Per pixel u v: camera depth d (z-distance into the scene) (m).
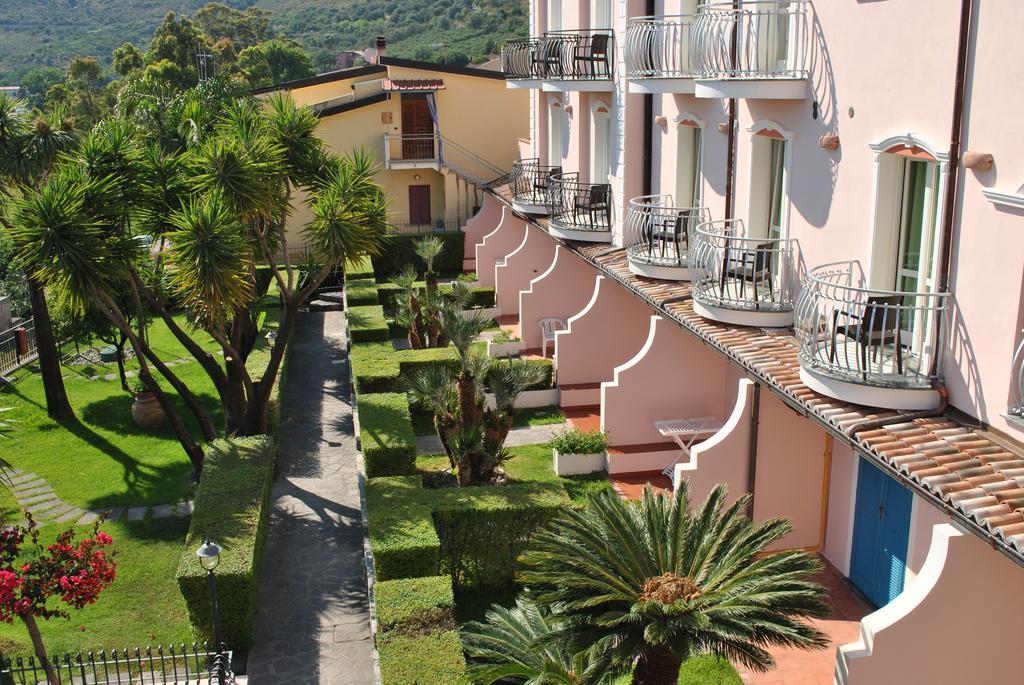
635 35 15.75
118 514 16.34
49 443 19.98
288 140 18.33
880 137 9.99
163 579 14.00
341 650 11.95
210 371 18.02
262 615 12.77
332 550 14.58
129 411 21.92
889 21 9.73
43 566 10.56
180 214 16.00
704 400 16.42
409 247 34.47
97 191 15.62
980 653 8.44
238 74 61.56
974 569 8.23
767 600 7.98
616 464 16.02
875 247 10.17
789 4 11.74
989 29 8.11
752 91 11.62
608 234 19.06
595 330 19.73
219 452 15.90
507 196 29.36
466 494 13.56
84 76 59.91
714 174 14.78
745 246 13.29
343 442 19.39
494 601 13.09
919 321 9.68
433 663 9.73
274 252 20.20
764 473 12.45
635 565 8.94
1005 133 7.97
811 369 9.66
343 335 28.03
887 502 11.26
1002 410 8.17
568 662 9.09
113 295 16.66
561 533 9.96
